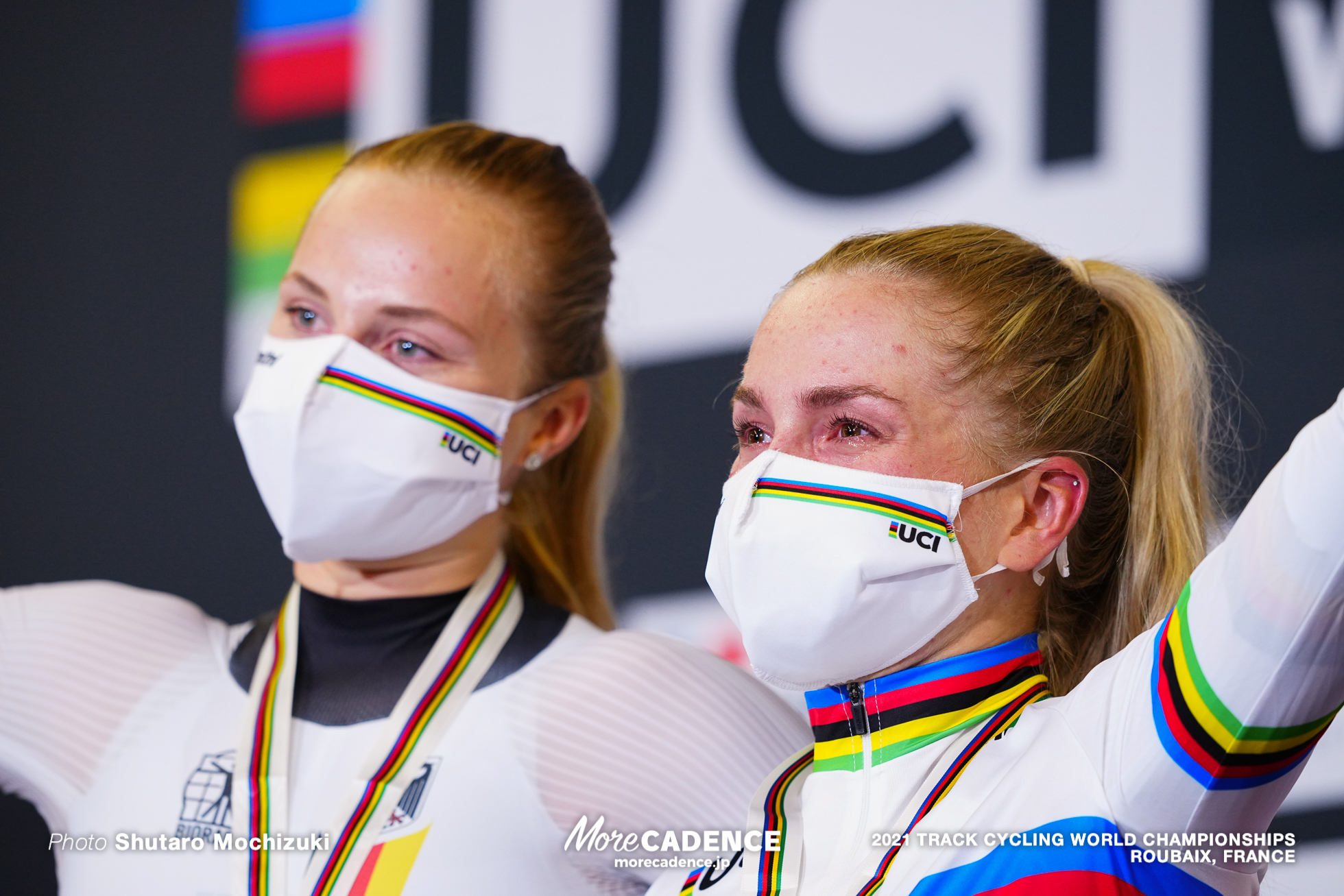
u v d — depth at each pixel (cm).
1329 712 353
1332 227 900
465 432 565
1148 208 938
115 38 1227
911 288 440
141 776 566
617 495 1013
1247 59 934
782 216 1027
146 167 1200
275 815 535
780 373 436
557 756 548
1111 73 960
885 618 419
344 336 561
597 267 638
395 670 571
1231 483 777
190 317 1166
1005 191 973
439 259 572
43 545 1162
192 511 1134
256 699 571
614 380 676
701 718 568
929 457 422
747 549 424
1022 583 442
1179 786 358
